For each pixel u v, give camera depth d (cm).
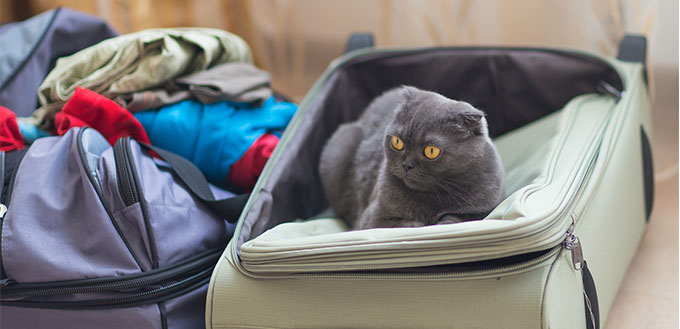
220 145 120
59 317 95
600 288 96
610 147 103
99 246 94
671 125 165
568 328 80
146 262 93
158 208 95
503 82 143
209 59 129
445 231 79
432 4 174
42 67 133
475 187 93
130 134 117
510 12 169
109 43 125
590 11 161
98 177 95
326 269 84
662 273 128
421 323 81
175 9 193
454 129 88
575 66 135
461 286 80
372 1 182
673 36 158
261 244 89
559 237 78
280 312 87
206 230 101
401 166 92
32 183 97
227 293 89
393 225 97
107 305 92
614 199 102
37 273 92
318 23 191
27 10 194
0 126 113
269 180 110
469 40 174
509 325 77
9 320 98
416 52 145
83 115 113
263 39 196
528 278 77
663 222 148
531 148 117
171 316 94
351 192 121
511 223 76
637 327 110
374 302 83
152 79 121
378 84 148
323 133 134
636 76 125
